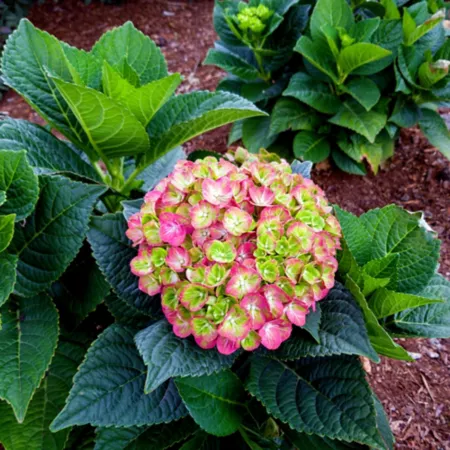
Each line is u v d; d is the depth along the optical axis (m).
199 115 0.43
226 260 0.32
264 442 0.38
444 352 0.68
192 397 0.35
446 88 0.80
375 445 0.31
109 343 0.37
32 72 0.44
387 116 0.84
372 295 0.40
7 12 1.25
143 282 0.35
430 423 0.60
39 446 0.38
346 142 0.83
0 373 0.34
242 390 0.38
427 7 0.83
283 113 0.81
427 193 0.88
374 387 0.64
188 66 1.17
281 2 0.77
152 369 0.32
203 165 0.36
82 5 1.38
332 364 0.36
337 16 0.74
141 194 0.51
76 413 0.33
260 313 0.32
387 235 0.42
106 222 0.39
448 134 0.84
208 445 0.40
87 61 0.46
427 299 0.37
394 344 0.35
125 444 0.37
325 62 0.76
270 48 0.81
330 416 0.33
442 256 0.79
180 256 0.33
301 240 0.33
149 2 1.40
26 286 0.38
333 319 0.36
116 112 0.40
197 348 0.34
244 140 0.86
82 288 0.42
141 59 0.49
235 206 0.34
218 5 0.82
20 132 0.44
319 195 0.38
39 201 0.38
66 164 0.46
